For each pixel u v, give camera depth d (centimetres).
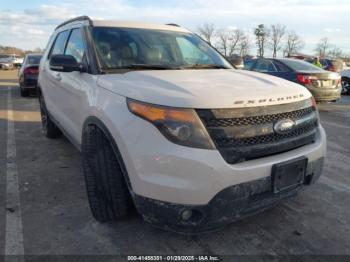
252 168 252
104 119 283
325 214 343
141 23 430
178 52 404
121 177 290
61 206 356
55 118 495
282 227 319
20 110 942
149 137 249
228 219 256
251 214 268
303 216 338
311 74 934
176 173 243
